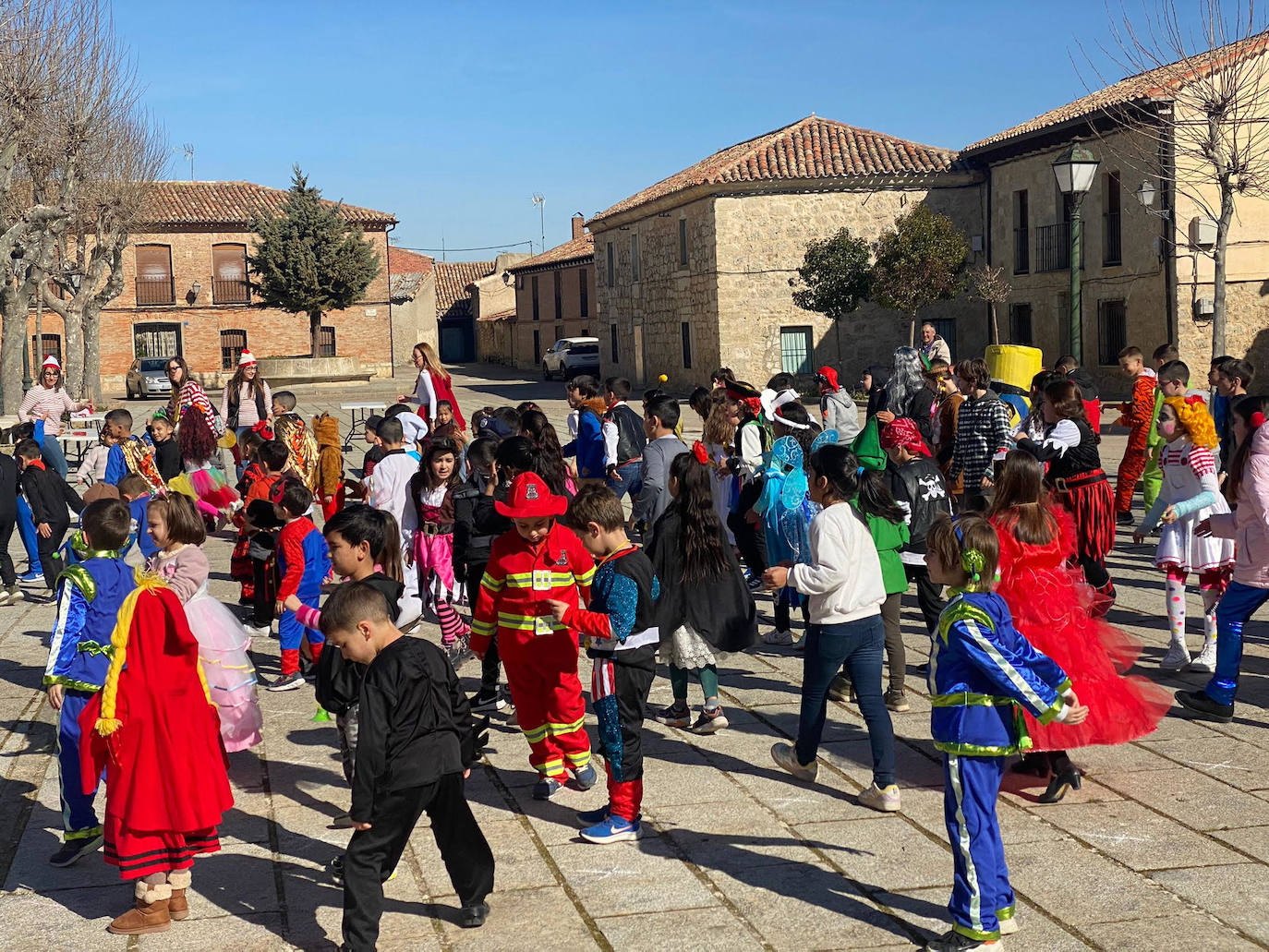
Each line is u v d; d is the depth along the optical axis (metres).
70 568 5.36
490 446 7.58
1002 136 34.78
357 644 4.60
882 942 4.56
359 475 20.23
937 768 6.45
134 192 38.44
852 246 34.38
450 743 4.61
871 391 13.90
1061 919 4.68
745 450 9.41
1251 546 6.87
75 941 4.71
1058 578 5.93
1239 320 27.64
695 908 4.88
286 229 48.75
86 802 5.43
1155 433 12.31
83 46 28.56
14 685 8.43
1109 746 6.72
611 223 46.31
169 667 4.80
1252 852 5.26
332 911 4.96
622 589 5.46
